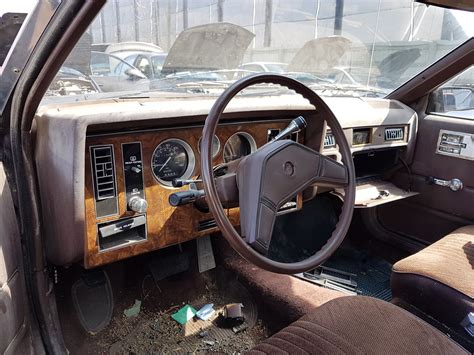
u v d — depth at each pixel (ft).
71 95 4.56
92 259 4.18
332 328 3.58
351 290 6.48
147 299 6.06
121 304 5.86
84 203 3.84
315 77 7.16
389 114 6.84
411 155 7.32
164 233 4.61
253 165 3.55
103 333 5.42
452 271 4.58
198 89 5.77
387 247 7.72
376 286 6.72
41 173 3.84
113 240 4.42
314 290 5.71
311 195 5.54
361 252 7.88
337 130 4.25
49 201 3.87
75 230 3.89
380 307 3.86
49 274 4.39
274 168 3.58
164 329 5.63
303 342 3.46
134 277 6.09
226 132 4.80
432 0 4.64
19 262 3.75
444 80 6.78
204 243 6.43
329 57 6.89
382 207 7.73
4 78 3.18
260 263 3.43
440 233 7.13
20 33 2.93
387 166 7.62
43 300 4.01
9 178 3.65
